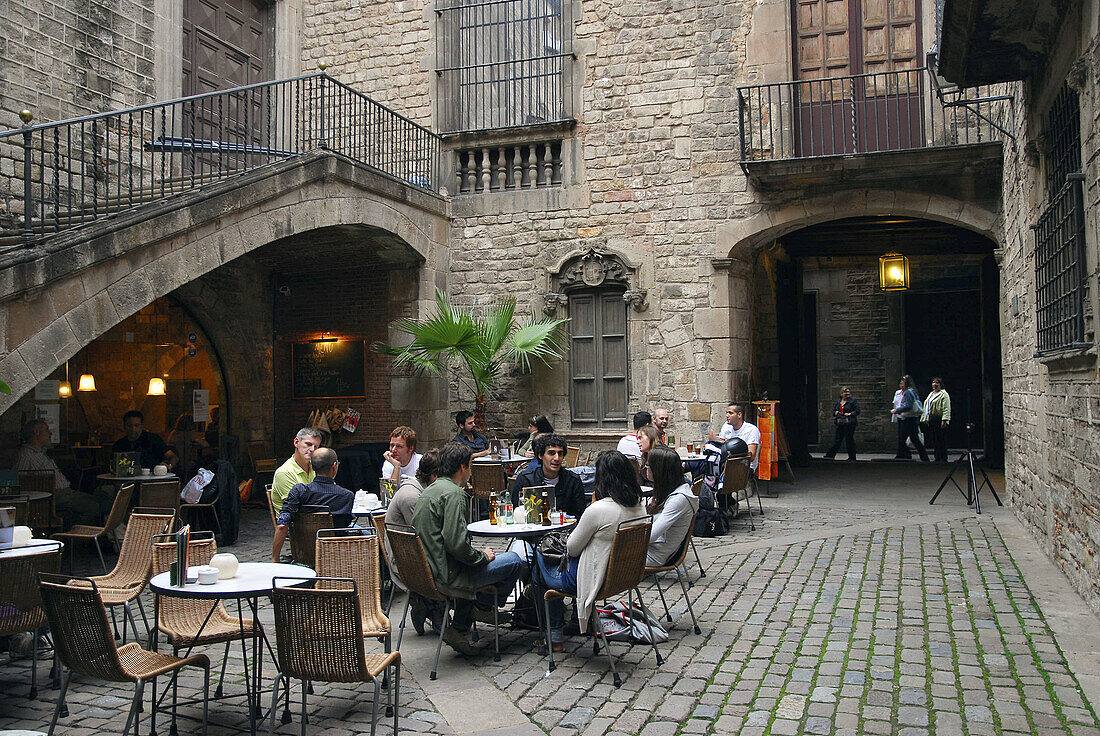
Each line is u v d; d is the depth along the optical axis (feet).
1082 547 20.49
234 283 40.75
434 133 41.06
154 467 31.78
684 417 37.99
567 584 17.06
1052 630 18.12
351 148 34.96
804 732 13.29
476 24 42.11
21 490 26.32
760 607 20.63
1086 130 18.19
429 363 38.09
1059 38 20.92
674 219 38.37
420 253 39.19
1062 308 21.79
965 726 13.35
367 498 22.27
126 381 37.52
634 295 38.45
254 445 41.83
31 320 22.00
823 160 34.04
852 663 16.43
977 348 63.10
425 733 13.61
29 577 14.69
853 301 64.28
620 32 39.19
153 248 25.40
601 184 39.37
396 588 23.26
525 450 38.60
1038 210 25.13
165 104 26.91
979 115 31.32
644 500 19.93
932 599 20.94
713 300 37.81
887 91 36.47
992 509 34.91
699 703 14.61
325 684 16.07
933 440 60.03
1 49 29.40
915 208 35.60
